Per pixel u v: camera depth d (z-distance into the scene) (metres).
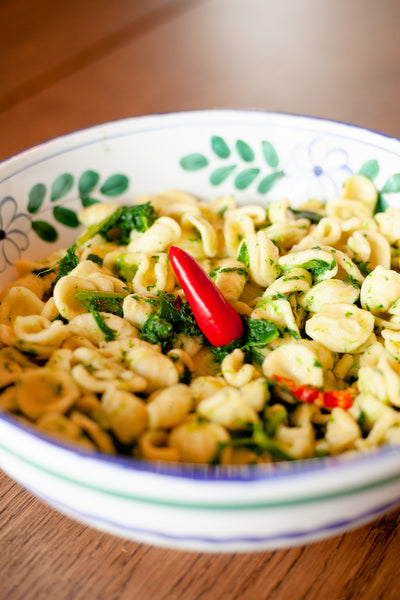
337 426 0.31
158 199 0.43
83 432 0.30
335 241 0.40
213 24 0.65
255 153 0.43
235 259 0.39
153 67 0.59
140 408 0.31
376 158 0.40
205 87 0.56
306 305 0.36
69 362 0.33
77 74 0.59
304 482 0.24
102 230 0.42
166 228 0.40
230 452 0.30
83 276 0.37
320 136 0.41
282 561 0.30
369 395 0.32
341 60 0.59
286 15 0.67
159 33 0.64
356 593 0.29
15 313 0.37
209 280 0.34
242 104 0.54
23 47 0.63
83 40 0.63
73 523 0.32
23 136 0.52
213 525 0.26
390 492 0.26
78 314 0.36
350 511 0.26
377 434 0.31
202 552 0.31
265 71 0.58
